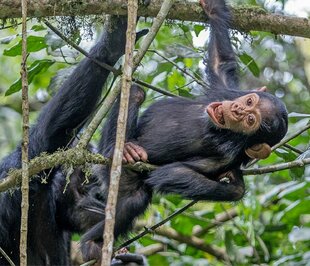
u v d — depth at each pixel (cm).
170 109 1181
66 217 1250
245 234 1558
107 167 1127
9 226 1219
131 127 1131
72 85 1173
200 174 1112
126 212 1118
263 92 1189
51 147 1198
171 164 1113
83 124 1189
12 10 1075
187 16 1170
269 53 1928
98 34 1336
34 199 1216
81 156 965
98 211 1234
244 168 1240
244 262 1561
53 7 1083
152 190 1132
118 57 1159
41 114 1218
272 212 1655
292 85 1942
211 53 1252
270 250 1625
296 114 1252
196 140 1141
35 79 1809
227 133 1142
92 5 1088
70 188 1237
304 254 1502
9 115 1931
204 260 1605
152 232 1137
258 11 1179
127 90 835
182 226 1622
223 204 1678
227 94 1185
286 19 1170
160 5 1102
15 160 1226
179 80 1503
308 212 1576
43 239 1233
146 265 1318
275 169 1170
